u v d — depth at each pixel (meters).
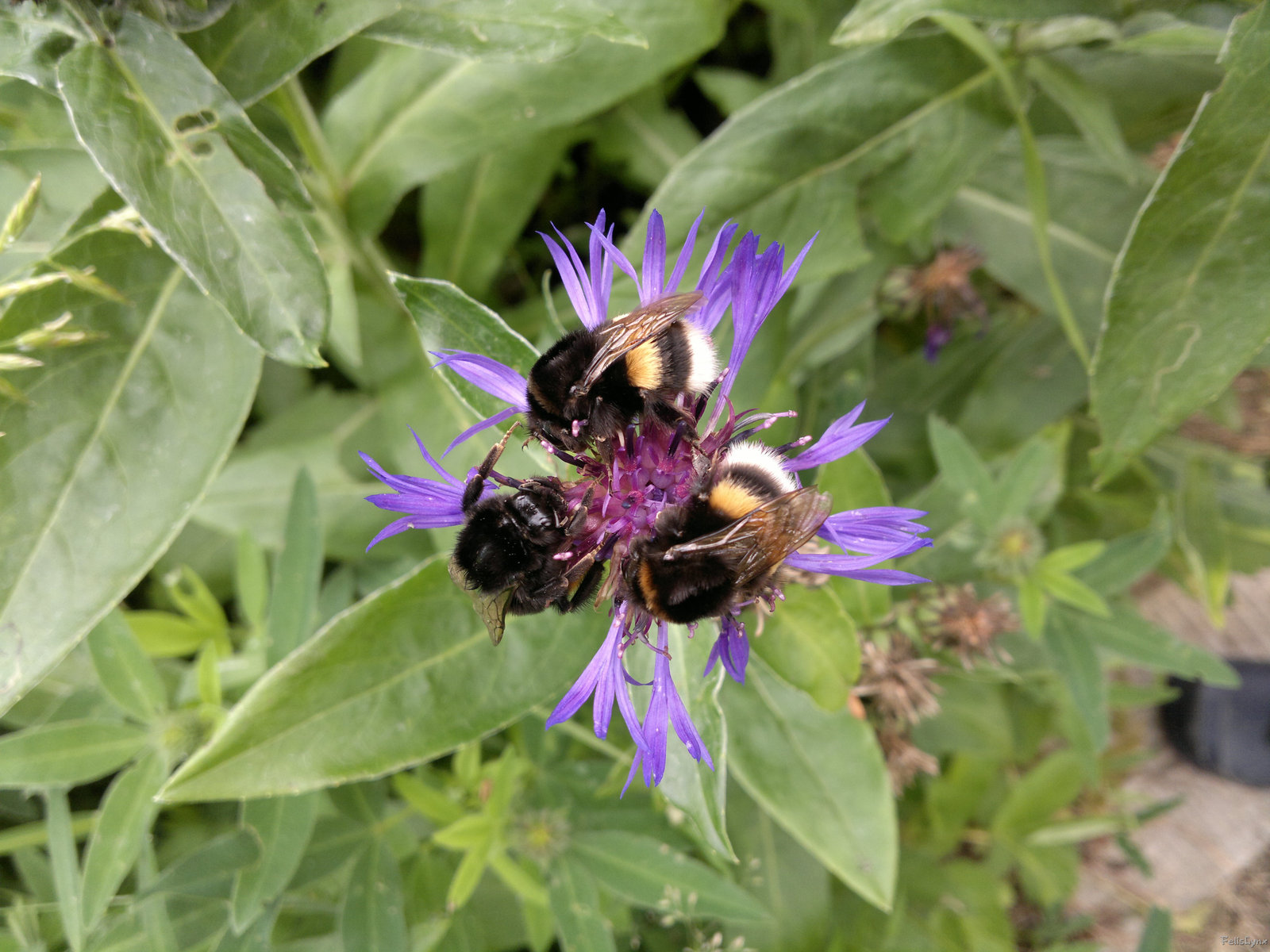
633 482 0.10
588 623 0.11
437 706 0.10
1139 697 0.16
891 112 0.12
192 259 0.09
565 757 0.14
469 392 0.10
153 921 0.12
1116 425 0.11
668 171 0.16
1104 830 0.18
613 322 0.09
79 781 0.11
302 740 0.10
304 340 0.09
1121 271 0.11
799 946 0.15
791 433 0.13
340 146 0.13
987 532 0.13
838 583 0.12
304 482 0.12
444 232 0.15
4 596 0.10
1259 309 0.10
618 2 0.13
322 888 0.13
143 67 0.09
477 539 0.09
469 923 0.13
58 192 0.13
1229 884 0.21
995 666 0.13
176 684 0.13
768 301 0.10
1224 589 0.17
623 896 0.12
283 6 0.10
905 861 0.17
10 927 0.13
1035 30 0.12
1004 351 0.17
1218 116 0.10
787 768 0.12
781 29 0.16
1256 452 0.20
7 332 0.10
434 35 0.10
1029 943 0.20
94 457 0.10
